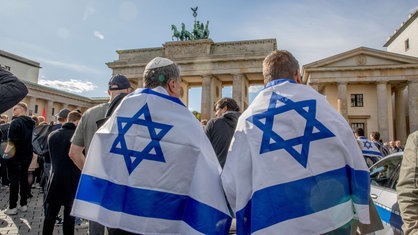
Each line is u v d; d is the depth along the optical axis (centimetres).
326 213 245
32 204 1170
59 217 943
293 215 241
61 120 970
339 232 247
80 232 855
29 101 5978
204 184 288
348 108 5006
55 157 658
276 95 279
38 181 1681
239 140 271
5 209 1086
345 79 4809
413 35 5756
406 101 5416
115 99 458
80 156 489
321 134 258
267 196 245
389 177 623
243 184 258
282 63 298
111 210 288
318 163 252
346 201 252
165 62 331
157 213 283
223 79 5744
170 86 329
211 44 5347
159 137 295
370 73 4747
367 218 251
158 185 287
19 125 951
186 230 283
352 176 257
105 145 308
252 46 5181
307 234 239
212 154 312
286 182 247
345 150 257
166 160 290
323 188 247
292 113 265
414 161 277
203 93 5225
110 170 299
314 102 272
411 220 270
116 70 5647
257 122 268
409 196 276
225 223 285
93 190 303
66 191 643
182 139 295
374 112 4919
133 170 290
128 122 304
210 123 611
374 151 1142
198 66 5284
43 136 1033
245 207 255
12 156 971
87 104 7494
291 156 253
